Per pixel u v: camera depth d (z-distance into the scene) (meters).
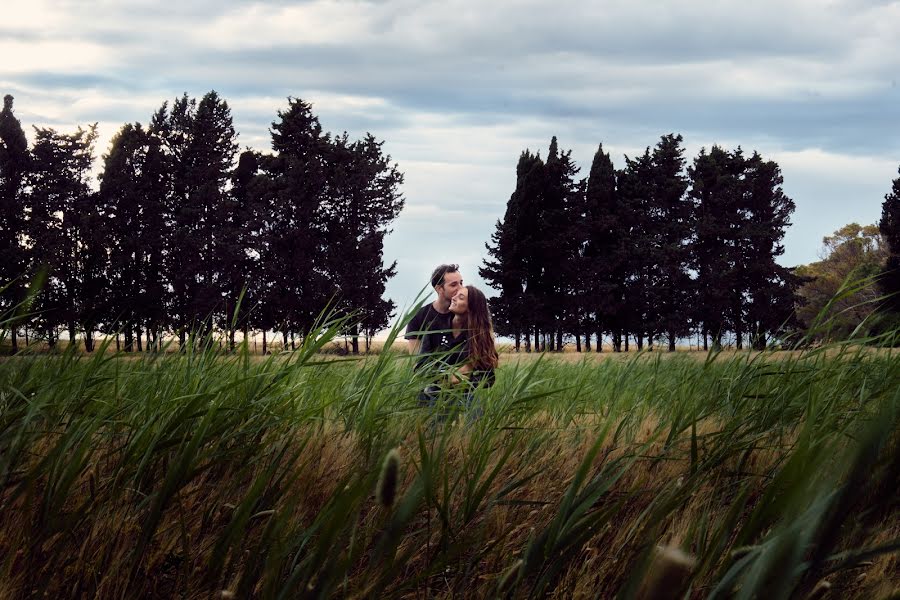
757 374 3.18
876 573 1.52
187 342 2.65
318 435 2.53
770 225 54.38
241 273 47.53
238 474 1.91
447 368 3.36
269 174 51.38
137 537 1.72
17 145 46.16
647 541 1.59
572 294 54.50
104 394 2.53
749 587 0.80
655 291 54.16
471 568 1.63
